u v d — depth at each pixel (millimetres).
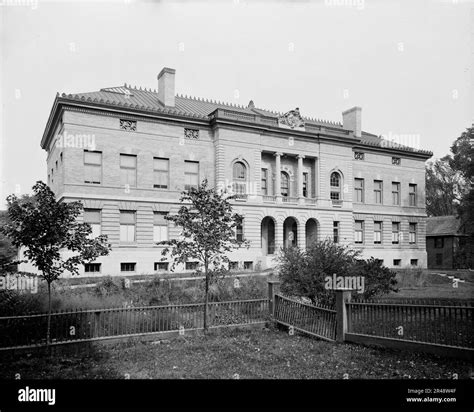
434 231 45188
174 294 18422
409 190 43906
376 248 40812
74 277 23953
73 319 11773
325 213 37281
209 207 14297
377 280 14539
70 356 10547
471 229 33906
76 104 26906
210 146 32656
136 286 19781
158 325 13164
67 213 11336
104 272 27125
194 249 14148
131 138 29219
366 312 11586
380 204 41594
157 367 9562
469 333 9453
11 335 10914
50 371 9258
